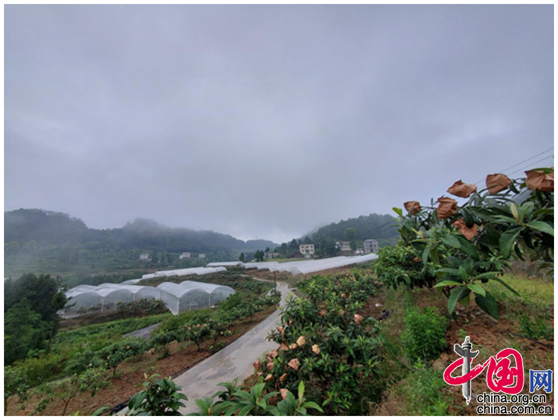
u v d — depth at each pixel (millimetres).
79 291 23156
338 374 2596
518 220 1117
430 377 2229
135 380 5879
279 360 2705
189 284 21953
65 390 5473
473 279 1169
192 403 4359
